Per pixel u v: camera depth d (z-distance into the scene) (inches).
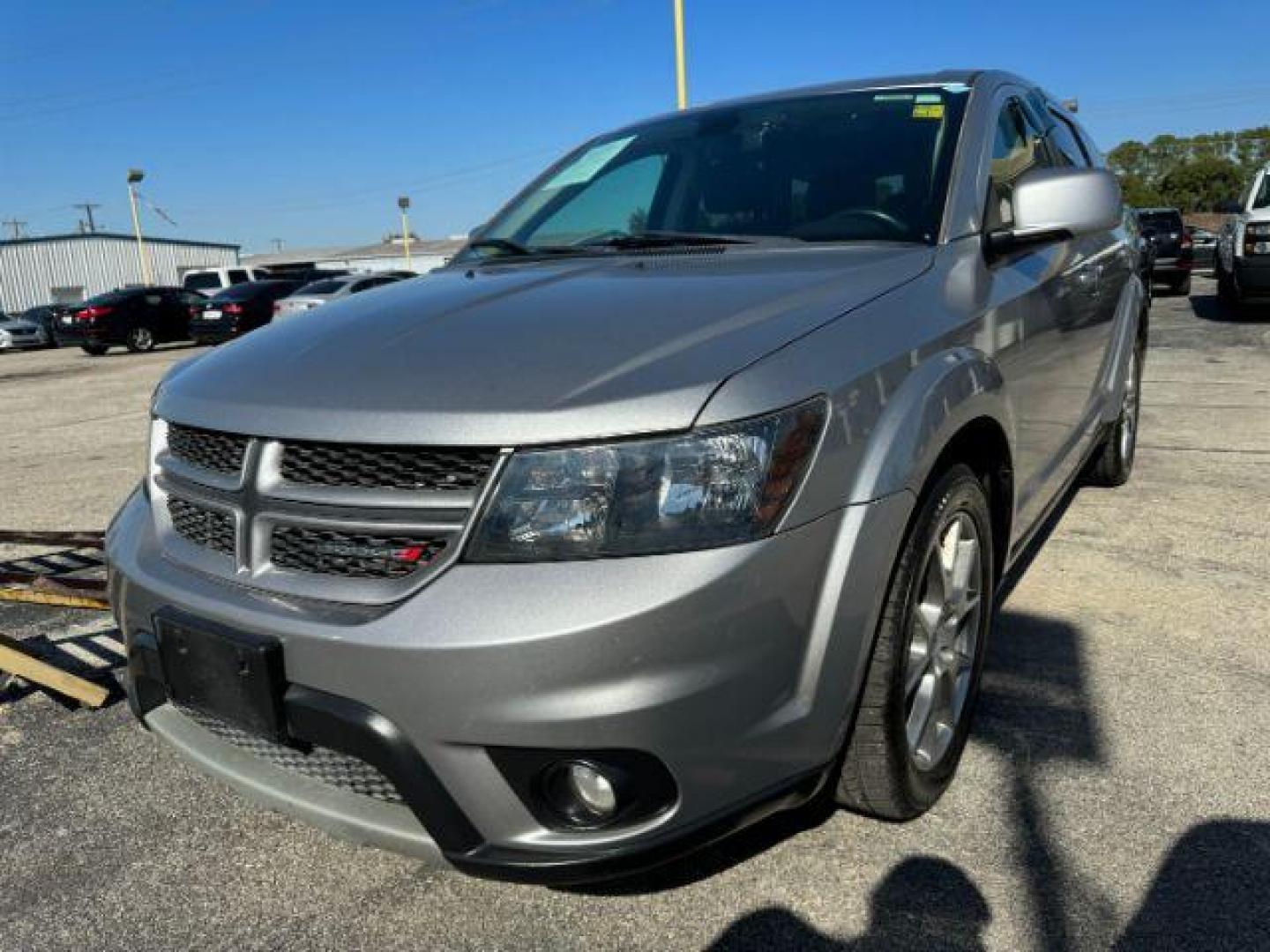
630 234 120.1
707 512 66.7
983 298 97.9
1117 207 100.9
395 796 74.5
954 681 94.0
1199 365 351.9
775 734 70.5
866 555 73.5
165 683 80.0
